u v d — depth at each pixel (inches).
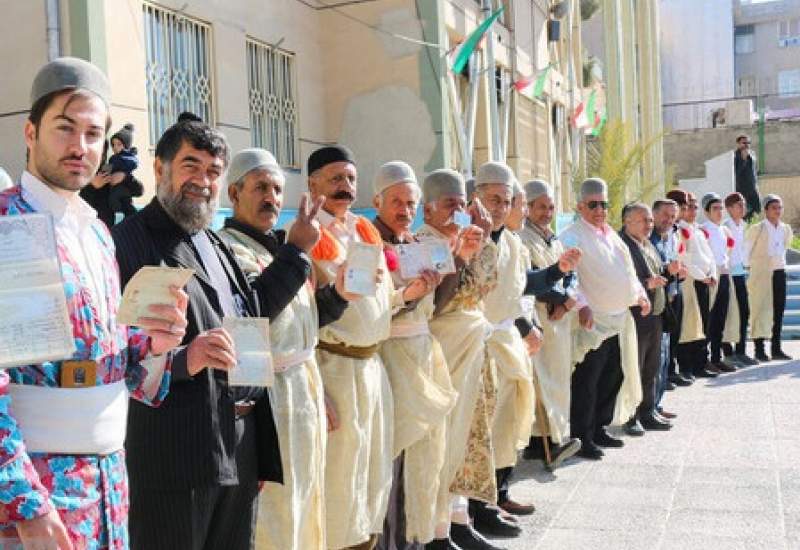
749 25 1851.6
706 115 1656.0
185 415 99.3
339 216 145.6
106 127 85.4
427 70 353.1
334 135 363.6
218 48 285.0
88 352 80.7
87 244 84.6
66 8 226.8
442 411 155.9
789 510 196.9
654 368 282.0
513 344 197.2
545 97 617.9
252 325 102.0
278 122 327.0
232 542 109.9
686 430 280.5
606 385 258.2
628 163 641.6
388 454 149.5
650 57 992.2
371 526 145.1
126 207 197.9
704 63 1664.6
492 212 188.7
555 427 226.1
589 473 233.0
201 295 103.6
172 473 98.7
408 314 155.2
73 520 78.3
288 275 118.3
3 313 71.3
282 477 112.0
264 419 111.9
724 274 390.9
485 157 458.3
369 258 129.2
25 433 76.8
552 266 206.1
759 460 239.9
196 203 104.1
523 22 557.6
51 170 81.2
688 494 211.5
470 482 172.4
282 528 119.0
